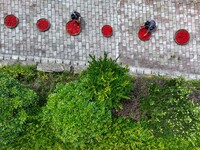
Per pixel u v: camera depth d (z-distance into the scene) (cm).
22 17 1686
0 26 1672
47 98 1527
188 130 1477
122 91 1437
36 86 1565
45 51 1686
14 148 1459
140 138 1487
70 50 1695
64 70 1611
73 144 1440
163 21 1738
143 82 1577
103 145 1469
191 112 1486
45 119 1462
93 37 1708
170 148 1490
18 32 1680
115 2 1725
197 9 1752
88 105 1395
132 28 1725
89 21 1711
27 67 1595
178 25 1741
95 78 1417
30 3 1692
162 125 1484
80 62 1684
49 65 1606
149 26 1680
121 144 1475
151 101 1488
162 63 1722
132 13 1731
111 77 1406
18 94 1413
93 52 1705
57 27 1695
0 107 1373
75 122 1384
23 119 1404
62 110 1403
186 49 1731
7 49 1672
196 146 1509
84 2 1712
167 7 1744
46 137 1477
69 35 1695
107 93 1409
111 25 1719
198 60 1733
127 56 1716
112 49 1714
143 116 1511
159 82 1580
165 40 1728
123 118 1509
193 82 1631
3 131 1388
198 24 1745
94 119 1394
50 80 1591
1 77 1422
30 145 1470
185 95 1507
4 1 1681
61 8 1703
